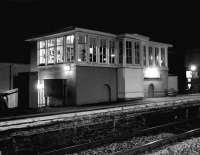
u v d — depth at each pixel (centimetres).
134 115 1608
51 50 2016
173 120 1950
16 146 1076
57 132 1231
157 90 2533
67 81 1861
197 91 3306
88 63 1895
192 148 956
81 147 1019
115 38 2136
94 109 1405
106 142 1117
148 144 963
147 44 2402
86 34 1895
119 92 2133
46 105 1903
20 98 1723
